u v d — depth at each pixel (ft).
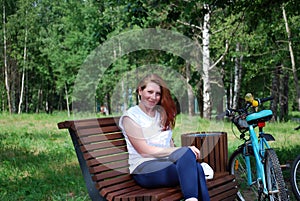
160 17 50.14
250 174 17.93
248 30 35.94
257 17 34.30
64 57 106.11
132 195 13.07
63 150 35.63
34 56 128.98
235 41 66.39
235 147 34.50
